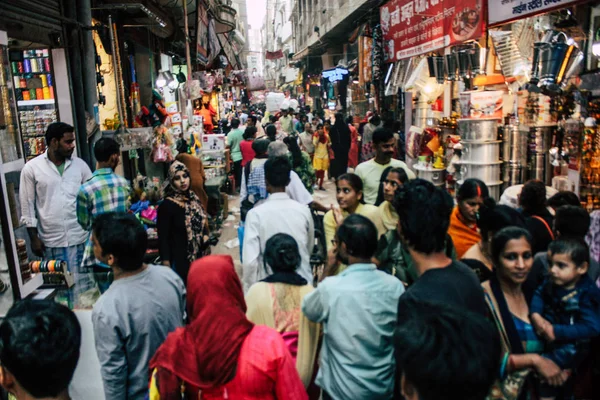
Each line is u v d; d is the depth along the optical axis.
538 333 2.33
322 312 2.38
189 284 1.94
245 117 20.33
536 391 2.26
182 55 16.02
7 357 1.43
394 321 2.34
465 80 7.84
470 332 1.05
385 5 11.13
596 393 2.72
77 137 6.22
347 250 2.45
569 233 3.01
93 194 4.07
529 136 6.31
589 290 2.43
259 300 2.72
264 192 5.05
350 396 2.30
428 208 2.08
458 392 1.00
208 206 7.88
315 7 23.98
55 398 1.50
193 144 10.05
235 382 1.79
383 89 12.84
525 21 6.27
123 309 2.37
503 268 2.29
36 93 6.07
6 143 4.05
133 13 8.77
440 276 2.03
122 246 2.42
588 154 5.09
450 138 7.74
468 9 7.05
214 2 13.93
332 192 11.87
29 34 5.22
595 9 5.14
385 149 4.65
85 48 6.44
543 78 4.98
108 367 2.36
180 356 1.82
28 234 4.62
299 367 2.53
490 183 6.65
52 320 1.50
